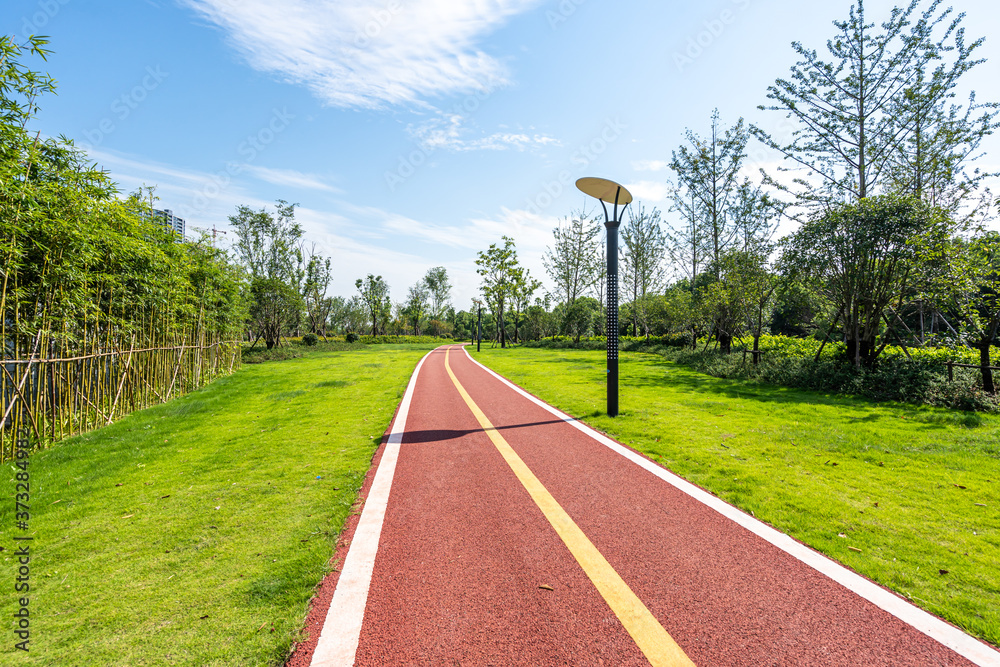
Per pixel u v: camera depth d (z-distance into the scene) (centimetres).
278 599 254
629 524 346
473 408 844
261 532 346
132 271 928
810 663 200
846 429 643
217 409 966
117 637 226
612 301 763
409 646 213
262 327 3114
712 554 299
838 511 366
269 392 1187
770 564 286
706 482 437
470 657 205
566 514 366
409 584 267
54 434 704
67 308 730
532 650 209
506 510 376
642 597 251
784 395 978
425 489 428
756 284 1602
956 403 805
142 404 1020
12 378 613
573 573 277
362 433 664
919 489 414
